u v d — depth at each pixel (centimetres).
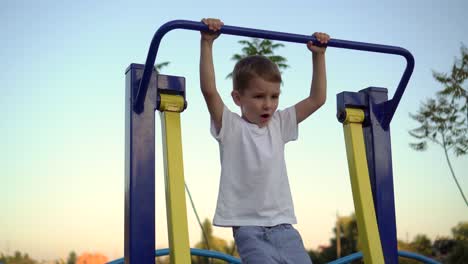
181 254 219
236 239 249
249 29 237
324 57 263
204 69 242
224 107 257
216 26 230
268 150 261
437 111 1595
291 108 277
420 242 2086
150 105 235
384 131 282
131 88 235
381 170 276
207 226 1880
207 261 1864
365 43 257
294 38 247
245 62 267
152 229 224
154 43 220
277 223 251
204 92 247
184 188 230
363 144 276
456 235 2016
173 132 235
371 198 266
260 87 258
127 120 237
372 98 283
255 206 252
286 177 266
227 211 252
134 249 220
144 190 227
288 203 261
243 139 259
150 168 229
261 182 254
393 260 266
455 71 1575
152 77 237
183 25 224
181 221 224
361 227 263
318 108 272
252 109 261
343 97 279
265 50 1290
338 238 2072
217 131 259
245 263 242
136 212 223
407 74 266
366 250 259
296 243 249
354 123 279
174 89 240
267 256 237
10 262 2138
